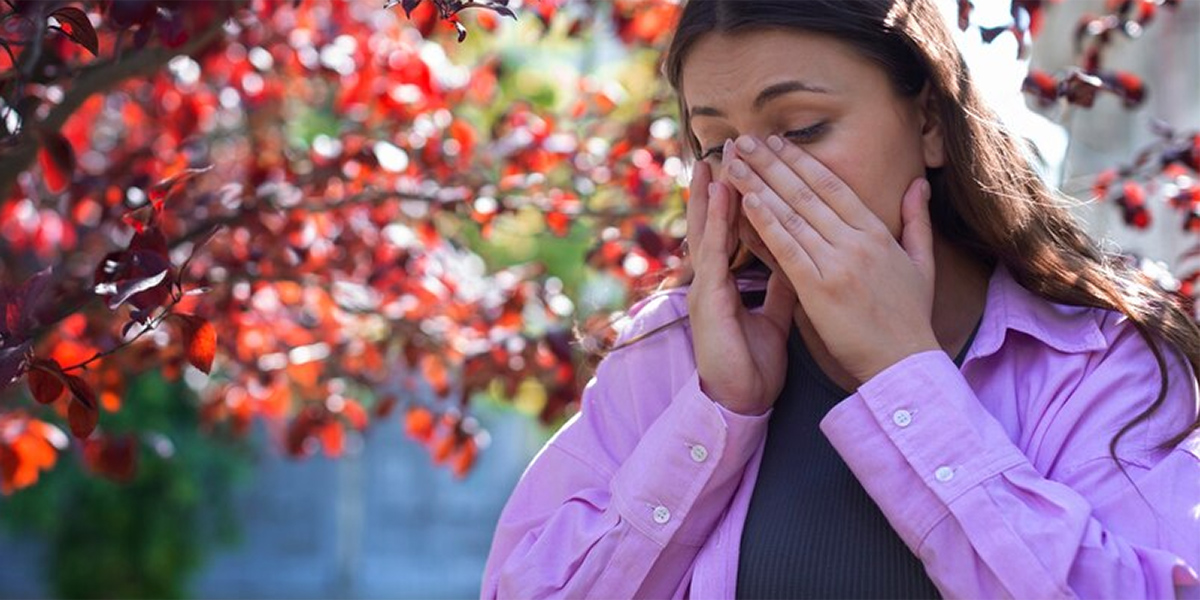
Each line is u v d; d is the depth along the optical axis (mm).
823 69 2238
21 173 3320
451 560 15102
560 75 5977
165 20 2771
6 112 2793
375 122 4523
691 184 2418
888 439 2170
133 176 4156
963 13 2912
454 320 4516
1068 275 2352
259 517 14766
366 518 15008
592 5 4250
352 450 5449
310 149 4340
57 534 12875
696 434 2297
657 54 4215
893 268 2221
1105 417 2213
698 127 2346
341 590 14750
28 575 13562
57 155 3021
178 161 4121
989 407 2299
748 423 2311
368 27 4543
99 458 4055
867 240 2221
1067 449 2221
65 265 4438
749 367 2320
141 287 2344
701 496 2312
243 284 4375
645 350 2535
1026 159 2488
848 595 2211
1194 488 2145
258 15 4027
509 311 4469
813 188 2248
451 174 4344
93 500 12766
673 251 3736
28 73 2848
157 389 11992
